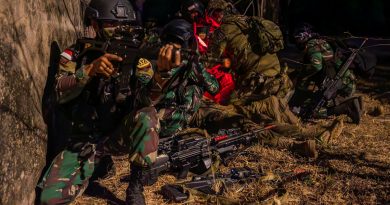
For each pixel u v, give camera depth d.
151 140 3.45
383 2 16.72
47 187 3.42
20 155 3.16
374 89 8.33
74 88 3.39
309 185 4.14
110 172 4.32
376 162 4.67
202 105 5.39
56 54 3.91
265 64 5.79
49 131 3.74
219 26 5.77
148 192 4.00
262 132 5.06
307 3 15.84
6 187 2.95
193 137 4.33
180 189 3.93
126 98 3.45
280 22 10.56
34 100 3.42
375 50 12.17
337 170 4.45
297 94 6.41
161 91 3.37
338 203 3.83
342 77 6.07
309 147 4.77
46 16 3.76
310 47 6.13
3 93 2.94
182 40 3.81
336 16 16.17
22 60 3.24
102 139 3.59
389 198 3.87
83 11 4.98
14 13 3.18
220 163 4.54
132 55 3.32
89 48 3.46
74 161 3.51
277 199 3.73
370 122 6.18
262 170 4.42
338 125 5.30
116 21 3.53
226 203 3.74
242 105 5.72
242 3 9.01
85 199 3.89
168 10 13.80
